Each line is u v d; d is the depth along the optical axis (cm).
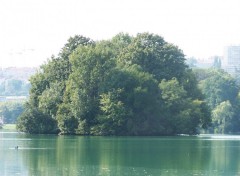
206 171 11169
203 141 18625
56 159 12488
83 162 12088
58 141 17738
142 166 11644
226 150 15025
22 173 10606
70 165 11638
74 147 15400
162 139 19288
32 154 13400
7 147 15150
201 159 12875
